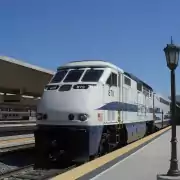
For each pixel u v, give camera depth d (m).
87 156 14.30
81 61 16.73
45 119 14.88
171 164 10.02
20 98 42.09
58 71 16.53
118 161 13.38
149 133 30.58
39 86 35.38
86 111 14.40
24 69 28.09
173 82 10.23
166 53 10.10
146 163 12.98
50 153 14.85
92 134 14.45
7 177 12.68
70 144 14.41
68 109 14.53
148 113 28.45
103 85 15.55
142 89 25.27
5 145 20.39
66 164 15.41
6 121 50.25
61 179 9.74
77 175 10.35
